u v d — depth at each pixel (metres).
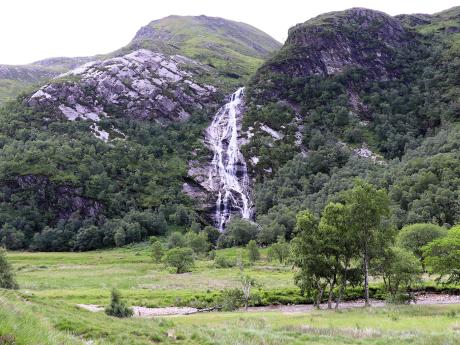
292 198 188.50
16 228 170.38
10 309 11.84
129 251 154.00
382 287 68.38
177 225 184.38
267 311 54.75
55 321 23.11
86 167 199.12
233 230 161.62
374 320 38.50
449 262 53.84
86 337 22.03
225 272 96.38
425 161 175.25
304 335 28.95
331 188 177.38
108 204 186.62
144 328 26.31
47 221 179.00
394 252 58.22
